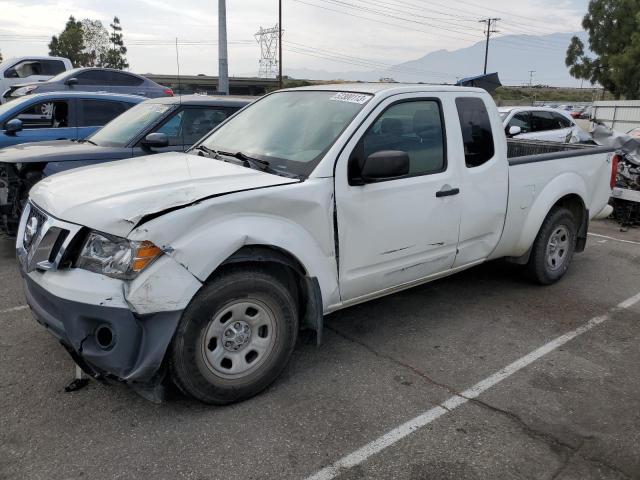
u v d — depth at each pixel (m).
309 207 3.31
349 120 3.68
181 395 3.31
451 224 4.20
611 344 4.16
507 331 4.35
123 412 3.12
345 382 3.51
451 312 4.71
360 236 3.62
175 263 2.80
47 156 5.71
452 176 4.14
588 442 2.95
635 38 41.12
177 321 2.85
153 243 2.75
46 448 2.80
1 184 5.86
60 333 2.90
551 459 2.81
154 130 6.32
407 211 3.85
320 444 2.88
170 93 14.52
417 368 3.72
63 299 2.79
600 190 5.76
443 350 4.00
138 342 2.81
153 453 2.78
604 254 6.68
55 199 3.20
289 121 4.03
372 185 3.63
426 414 3.18
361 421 3.09
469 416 3.17
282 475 2.65
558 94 93.50
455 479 2.65
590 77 46.34
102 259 2.81
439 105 4.14
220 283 3.00
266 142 3.94
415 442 2.92
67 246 2.88
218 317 3.04
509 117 11.15
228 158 3.89
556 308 4.85
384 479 2.64
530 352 4.00
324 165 3.43
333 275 3.54
